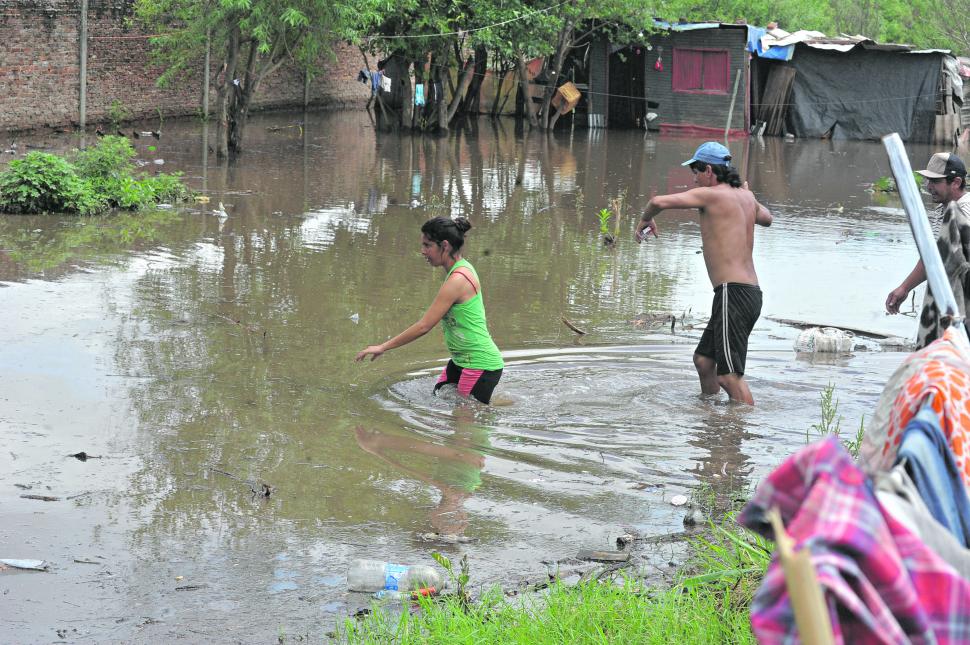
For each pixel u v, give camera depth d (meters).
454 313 10.41
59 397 10.12
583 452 9.25
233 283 15.34
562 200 25.44
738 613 5.82
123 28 36.72
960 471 3.35
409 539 7.37
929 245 3.81
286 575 6.77
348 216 21.75
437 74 40.94
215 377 10.96
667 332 13.58
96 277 15.39
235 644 5.86
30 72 33.06
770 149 40.94
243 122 31.02
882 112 45.97
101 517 7.57
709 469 8.89
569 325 13.56
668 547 7.30
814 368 12.14
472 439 9.51
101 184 21.84
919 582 2.75
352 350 12.19
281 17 28.94
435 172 29.72
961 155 41.50
